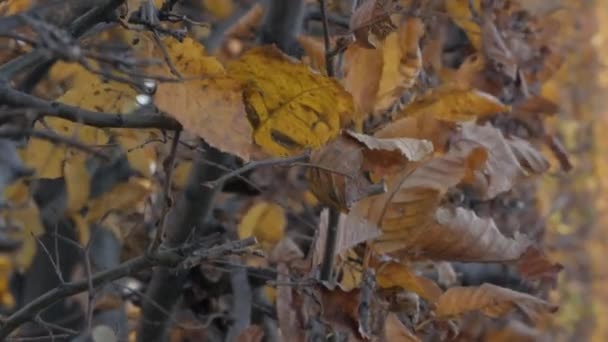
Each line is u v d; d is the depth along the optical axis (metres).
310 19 1.96
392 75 1.80
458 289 1.83
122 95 1.76
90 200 1.99
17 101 1.62
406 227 1.79
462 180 1.80
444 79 2.05
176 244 1.88
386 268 1.80
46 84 1.87
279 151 1.69
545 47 2.21
